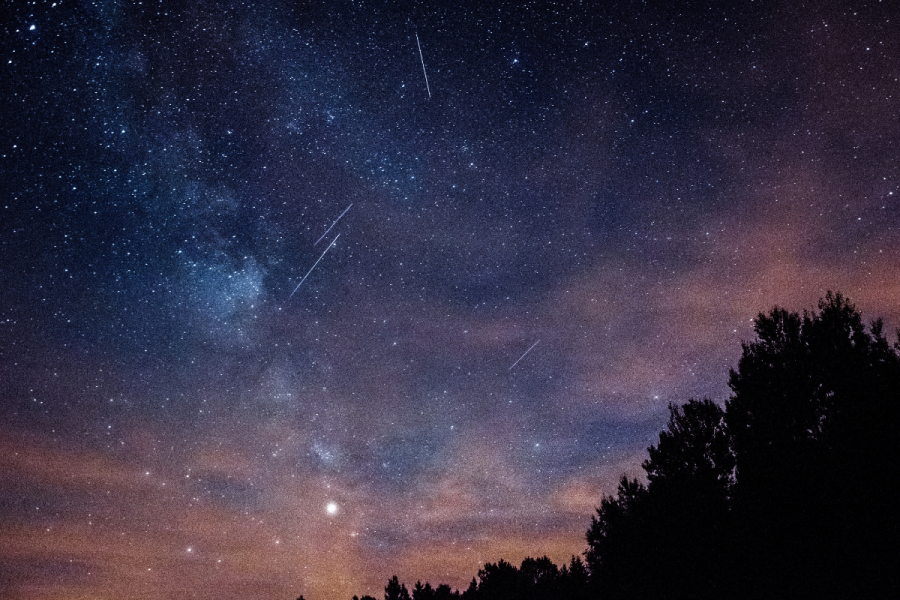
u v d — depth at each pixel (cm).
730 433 764
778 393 710
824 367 682
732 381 782
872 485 592
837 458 614
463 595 1593
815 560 623
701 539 734
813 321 718
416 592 1719
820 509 625
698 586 740
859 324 689
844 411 636
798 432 677
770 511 665
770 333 761
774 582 658
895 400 600
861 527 588
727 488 761
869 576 582
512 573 1511
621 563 842
